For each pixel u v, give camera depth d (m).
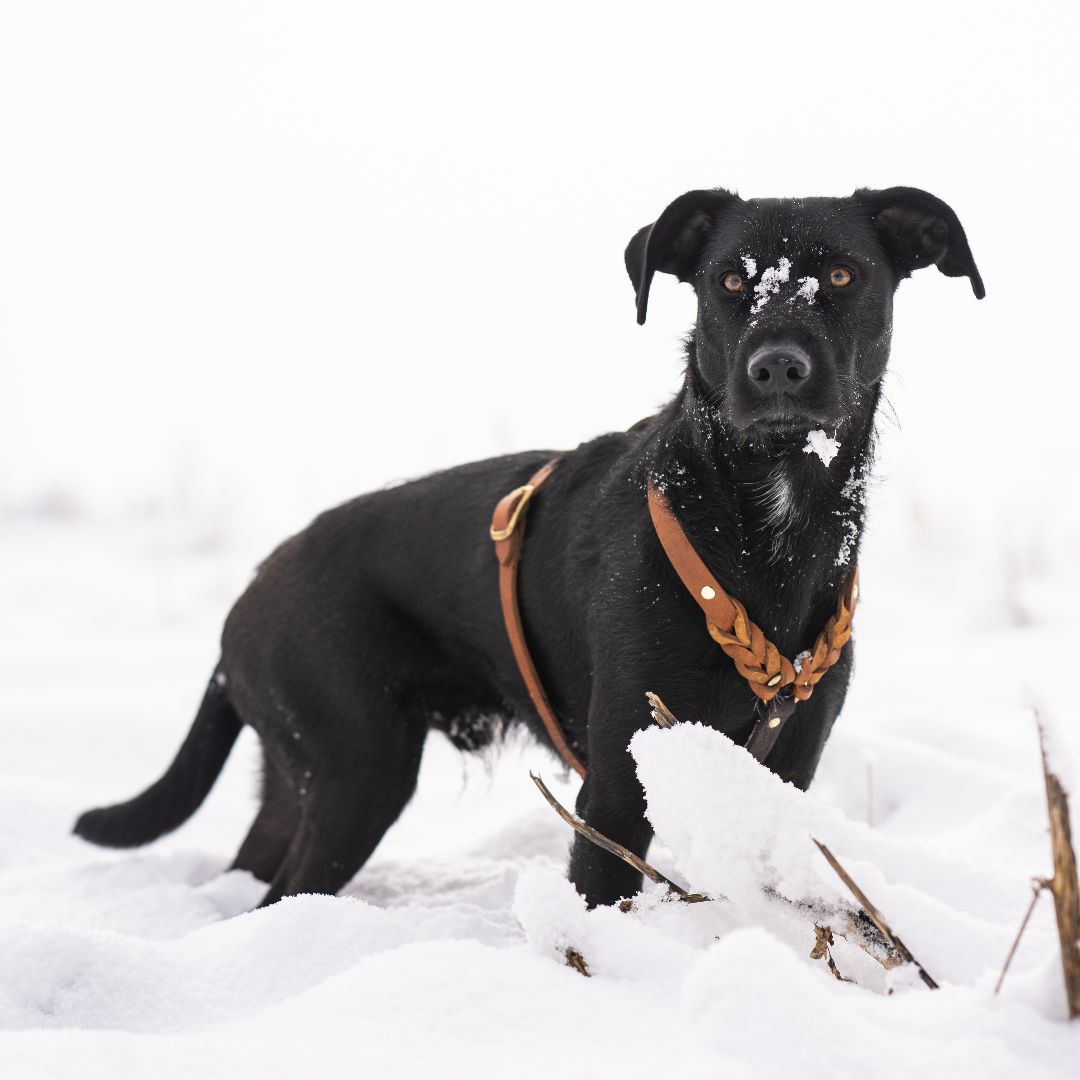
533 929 2.30
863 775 4.75
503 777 6.20
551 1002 2.11
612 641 3.37
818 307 3.35
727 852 2.33
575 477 3.82
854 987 2.21
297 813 4.52
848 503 3.43
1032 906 1.97
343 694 4.14
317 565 4.27
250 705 4.41
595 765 3.39
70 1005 2.45
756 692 3.28
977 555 11.42
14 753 6.15
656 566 3.33
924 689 7.10
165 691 7.64
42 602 11.01
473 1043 2.02
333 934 2.63
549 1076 1.86
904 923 2.21
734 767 2.37
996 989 1.94
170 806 4.63
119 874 4.51
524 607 3.82
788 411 3.16
